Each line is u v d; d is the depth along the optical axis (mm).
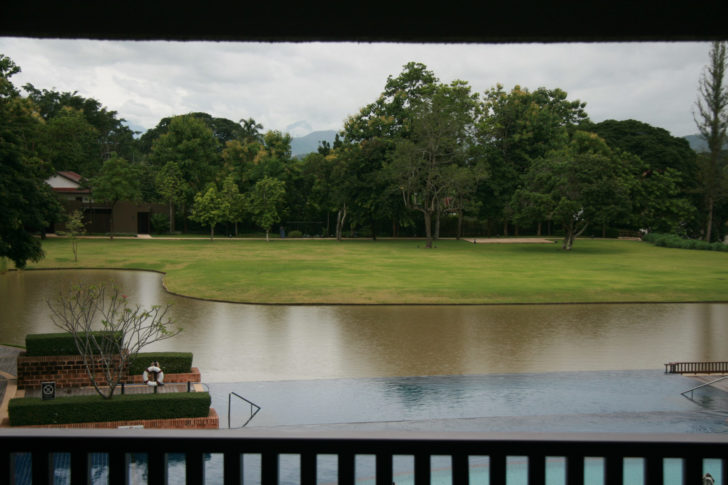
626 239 85750
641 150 87938
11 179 25438
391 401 17094
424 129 66000
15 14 1980
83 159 83938
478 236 88312
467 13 1942
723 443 2201
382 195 74250
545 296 34281
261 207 75062
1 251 25078
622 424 15211
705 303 33531
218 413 15992
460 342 24094
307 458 2254
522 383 18844
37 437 2238
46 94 99312
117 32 2027
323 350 22672
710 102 74750
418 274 42562
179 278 39844
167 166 79562
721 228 84188
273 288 35906
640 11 1922
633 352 22781
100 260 49156
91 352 15203
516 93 86188
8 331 24312
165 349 22469
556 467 10367
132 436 2254
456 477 2242
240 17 1972
